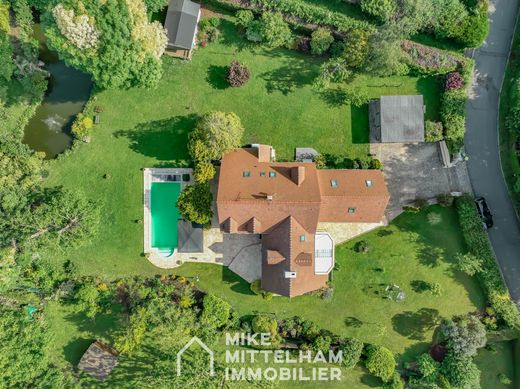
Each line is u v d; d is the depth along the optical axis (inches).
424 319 1935.3
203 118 1829.5
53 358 1935.3
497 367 1935.3
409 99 1814.7
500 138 1913.1
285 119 1929.1
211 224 1913.1
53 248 1811.0
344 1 1879.9
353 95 1893.5
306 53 1914.4
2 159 1806.1
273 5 1856.5
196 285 1931.6
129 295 1902.1
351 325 1936.5
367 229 1925.4
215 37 1907.0
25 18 1879.9
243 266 1924.2
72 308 1941.4
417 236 1924.2
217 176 1888.5
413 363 1937.7
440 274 1927.9
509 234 1925.4
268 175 1734.7
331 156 1924.2
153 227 1930.4
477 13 1836.9
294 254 1710.1
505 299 1873.8
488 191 1923.0
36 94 1914.4
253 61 1927.9
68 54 1665.8
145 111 1927.9
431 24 1839.3
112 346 1930.4
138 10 1636.3
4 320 1800.0
